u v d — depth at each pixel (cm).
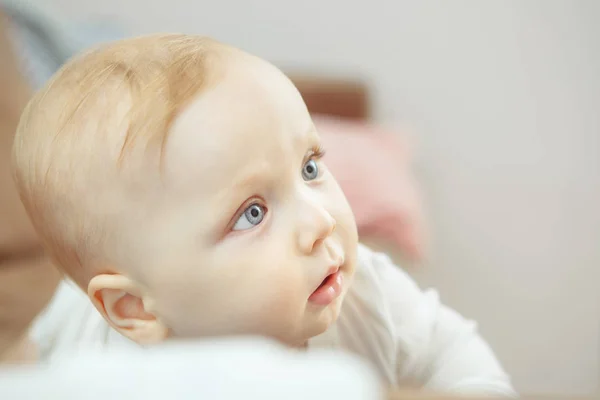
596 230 191
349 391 21
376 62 205
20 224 109
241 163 56
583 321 178
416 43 203
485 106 201
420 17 201
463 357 81
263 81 59
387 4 202
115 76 61
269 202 58
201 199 57
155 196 58
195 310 60
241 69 60
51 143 62
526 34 196
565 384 164
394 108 207
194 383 21
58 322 87
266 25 207
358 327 78
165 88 58
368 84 206
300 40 207
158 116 57
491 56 199
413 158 203
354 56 206
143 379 21
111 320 65
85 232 62
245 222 58
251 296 58
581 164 195
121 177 58
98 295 64
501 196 200
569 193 196
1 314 97
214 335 61
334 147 163
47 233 66
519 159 199
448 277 192
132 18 207
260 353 23
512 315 182
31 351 86
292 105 60
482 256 195
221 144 56
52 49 158
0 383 22
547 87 196
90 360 23
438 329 83
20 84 130
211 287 59
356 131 177
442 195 203
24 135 65
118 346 81
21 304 100
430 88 204
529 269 191
